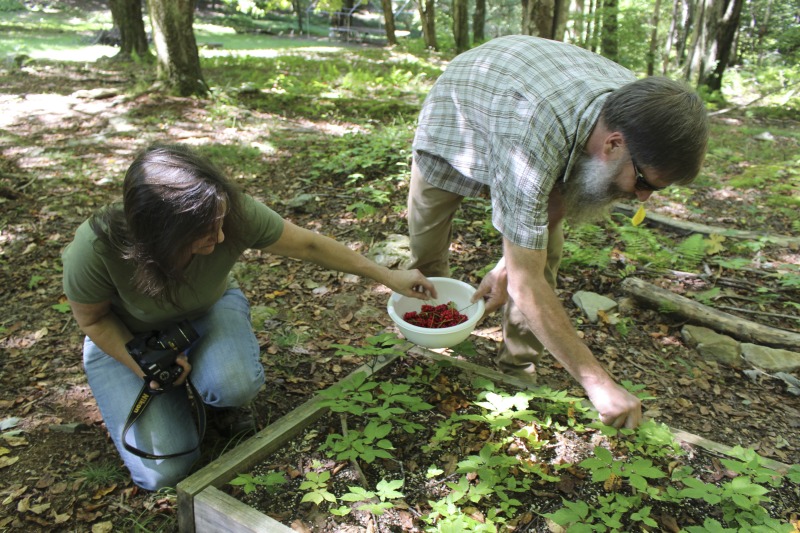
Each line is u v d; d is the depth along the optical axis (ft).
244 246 7.45
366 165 18.54
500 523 6.84
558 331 6.49
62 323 11.59
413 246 9.84
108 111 25.21
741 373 10.75
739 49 61.77
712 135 28.78
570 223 7.31
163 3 26.25
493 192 6.79
